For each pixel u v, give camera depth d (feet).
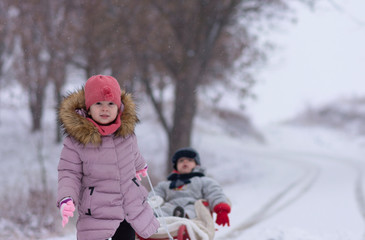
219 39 148.56
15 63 143.74
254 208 90.58
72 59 131.95
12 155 191.83
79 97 28.25
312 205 98.02
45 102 166.30
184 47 138.82
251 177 187.32
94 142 26.86
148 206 29.99
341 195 118.73
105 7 129.59
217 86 152.35
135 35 130.11
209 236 38.24
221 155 266.16
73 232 71.61
